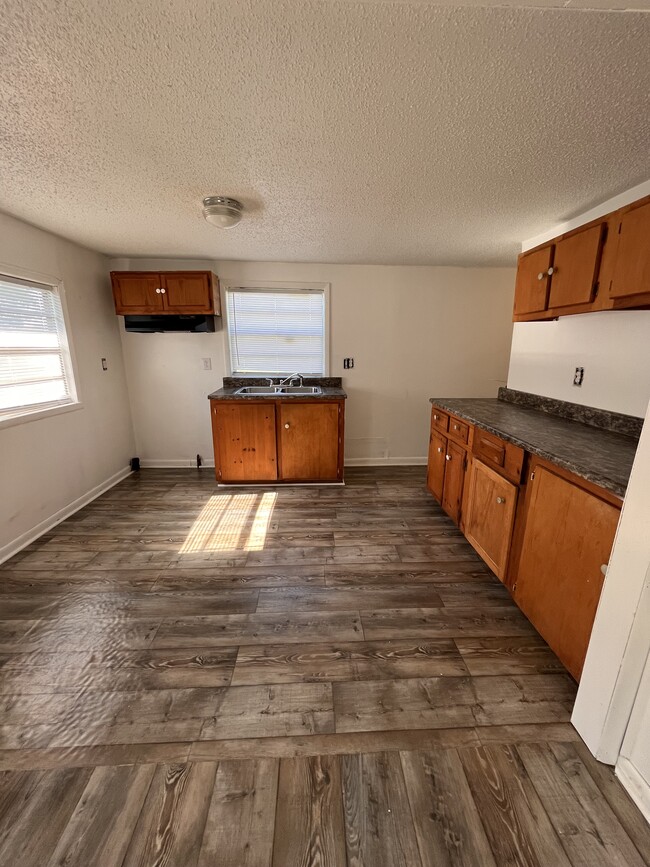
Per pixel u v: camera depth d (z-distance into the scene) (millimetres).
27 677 1427
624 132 1350
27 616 1749
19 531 2344
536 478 1592
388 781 1087
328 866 907
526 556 1649
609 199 1968
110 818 996
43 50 960
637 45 941
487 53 975
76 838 955
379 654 1548
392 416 4004
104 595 1903
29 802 1032
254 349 3803
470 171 1667
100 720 1265
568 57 985
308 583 2012
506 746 1187
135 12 861
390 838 960
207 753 1161
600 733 1121
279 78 1074
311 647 1583
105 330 3359
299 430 3324
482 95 1149
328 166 1624
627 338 1822
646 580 964
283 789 1063
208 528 2619
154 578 2047
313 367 3896
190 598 1887
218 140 1419
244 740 1202
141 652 1549
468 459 2293
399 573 2105
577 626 1319
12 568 2127
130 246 2973
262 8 851
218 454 3348
